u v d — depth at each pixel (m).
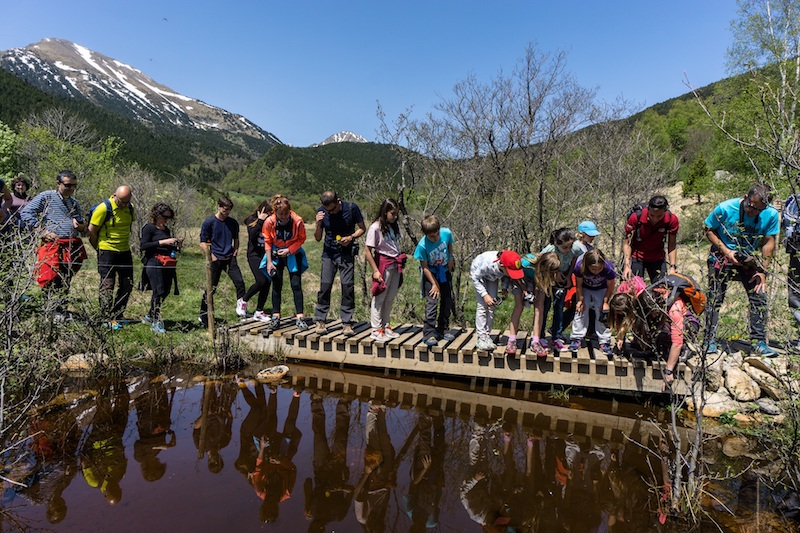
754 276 4.60
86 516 3.07
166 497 3.31
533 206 8.62
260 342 6.67
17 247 4.50
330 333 6.53
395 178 9.26
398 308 8.54
